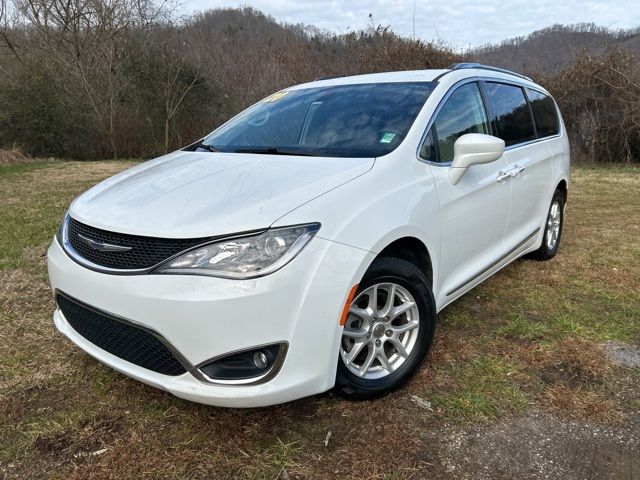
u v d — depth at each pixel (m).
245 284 2.04
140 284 2.12
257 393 2.11
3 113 16.84
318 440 2.33
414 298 2.64
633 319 3.53
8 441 2.34
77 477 2.12
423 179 2.79
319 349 2.21
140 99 19.77
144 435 2.38
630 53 14.45
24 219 6.51
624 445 2.29
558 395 2.64
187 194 2.43
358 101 3.32
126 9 20.53
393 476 2.11
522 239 4.02
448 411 2.52
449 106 3.24
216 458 2.23
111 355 2.40
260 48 21.70
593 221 6.55
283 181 2.45
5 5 20.81
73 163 15.38
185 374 2.16
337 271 2.21
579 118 15.09
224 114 21.55
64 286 2.45
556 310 3.69
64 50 20.50
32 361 2.98
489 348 3.13
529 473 2.13
